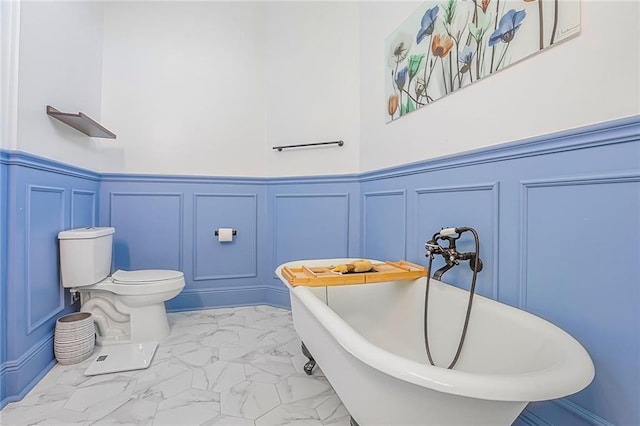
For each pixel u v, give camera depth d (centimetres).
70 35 201
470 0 141
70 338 170
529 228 115
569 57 102
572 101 101
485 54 134
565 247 103
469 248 142
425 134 172
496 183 129
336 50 253
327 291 173
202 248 269
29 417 127
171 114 264
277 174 276
